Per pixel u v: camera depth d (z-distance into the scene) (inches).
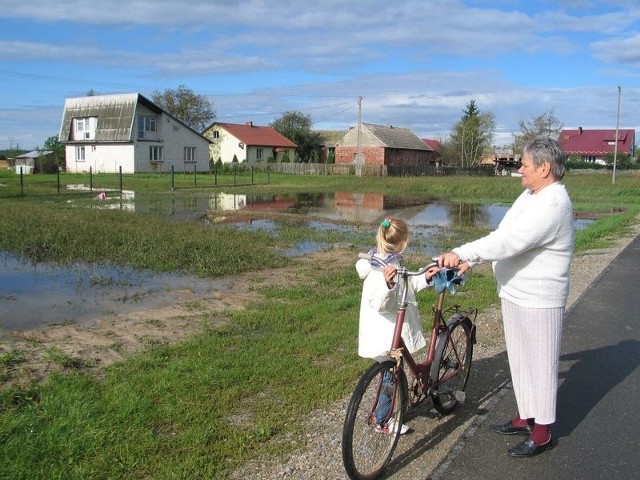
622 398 192.9
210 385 199.9
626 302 323.0
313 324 282.2
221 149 2965.1
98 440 156.6
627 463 151.7
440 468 149.0
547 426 155.3
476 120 3277.6
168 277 393.4
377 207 1098.7
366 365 223.9
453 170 2787.9
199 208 949.8
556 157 145.6
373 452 147.2
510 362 159.6
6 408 175.6
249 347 243.6
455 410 185.8
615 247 550.0
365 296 156.7
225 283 378.0
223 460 151.9
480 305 324.8
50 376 201.9
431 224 824.9
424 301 327.9
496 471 147.7
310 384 203.8
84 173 2213.3
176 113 3198.8
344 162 2992.1
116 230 551.8
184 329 272.8
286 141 3144.7
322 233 647.8
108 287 361.1
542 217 142.9
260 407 185.6
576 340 254.4
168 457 151.6
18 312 300.2
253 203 1101.1
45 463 145.6
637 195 1457.9
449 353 179.8
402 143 3043.8
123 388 191.2
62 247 476.7
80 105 2331.4
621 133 3644.2
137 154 2230.6
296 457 154.8
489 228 766.5
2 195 1071.6
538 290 149.5
